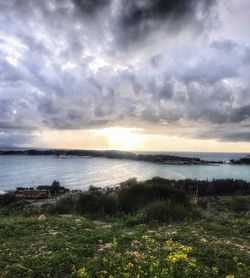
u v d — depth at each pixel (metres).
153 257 8.87
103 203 20.44
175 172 125.00
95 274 8.04
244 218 19.44
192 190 63.09
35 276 8.01
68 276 8.03
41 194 56.38
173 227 14.29
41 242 11.00
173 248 10.10
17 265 8.49
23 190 64.19
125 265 8.36
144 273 7.89
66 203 21.53
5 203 42.56
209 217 17.59
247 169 159.12
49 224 13.95
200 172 129.38
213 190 64.06
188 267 8.26
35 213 21.20
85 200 20.95
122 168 138.25
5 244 10.55
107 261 8.80
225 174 123.25
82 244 10.80
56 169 122.56
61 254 9.41
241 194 63.19
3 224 13.41
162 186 21.55
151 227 14.67
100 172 114.88
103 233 12.30
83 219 16.84
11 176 95.75
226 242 11.86
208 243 11.31
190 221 16.20
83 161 184.00
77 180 89.25
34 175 100.19
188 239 11.64
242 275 8.28
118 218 18.34
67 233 12.56
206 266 8.90
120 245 10.60
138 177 99.12
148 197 20.59
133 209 19.81
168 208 17.41
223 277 8.17
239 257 9.72
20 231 12.50
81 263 8.77
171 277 7.62
